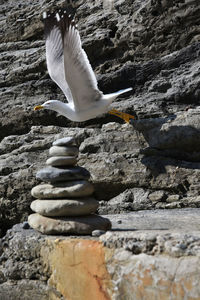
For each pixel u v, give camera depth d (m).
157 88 12.06
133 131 10.40
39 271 6.02
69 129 11.41
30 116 13.45
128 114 10.54
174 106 11.50
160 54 12.84
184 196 9.46
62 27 6.99
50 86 13.95
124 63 13.41
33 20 15.70
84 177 6.16
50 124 13.27
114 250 5.05
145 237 4.86
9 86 14.81
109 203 9.85
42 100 13.71
